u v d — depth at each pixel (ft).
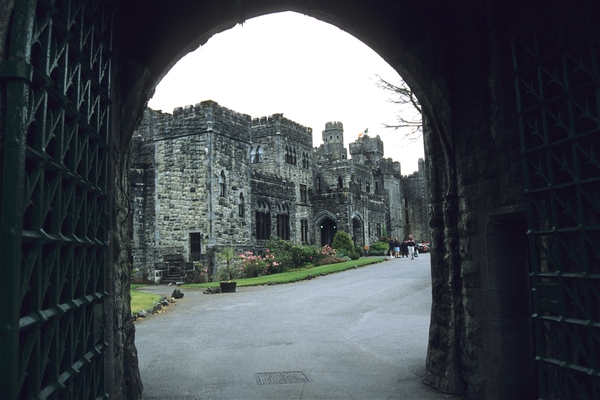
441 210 20.04
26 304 7.68
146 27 16.20
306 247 104.22
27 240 7.00
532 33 13.69
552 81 12.65
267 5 17.56
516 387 16.11
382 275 72.13
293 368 22.62
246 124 98.94
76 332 9.66
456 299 18.70
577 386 11.74
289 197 116.67
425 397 17.98
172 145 90.58
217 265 85.40
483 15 16.58
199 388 19.42
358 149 206.08
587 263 11.50
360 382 20.08
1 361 6.22
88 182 10.49
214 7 16.74
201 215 86.84
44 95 7.68
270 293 57.36
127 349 16.61
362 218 150.20
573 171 11.99
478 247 17.31
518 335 16.42
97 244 11.35
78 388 9.72
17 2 6.82
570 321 11.93
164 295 56.75
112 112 14.20
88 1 10.93
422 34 18.70
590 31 11.05
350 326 34.09
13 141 6.57
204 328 34.58
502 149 15.79
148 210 92.38
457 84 18.45
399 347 26.89
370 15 18.65
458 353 18.43
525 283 16.78
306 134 143.54
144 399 17.98
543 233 13.05
